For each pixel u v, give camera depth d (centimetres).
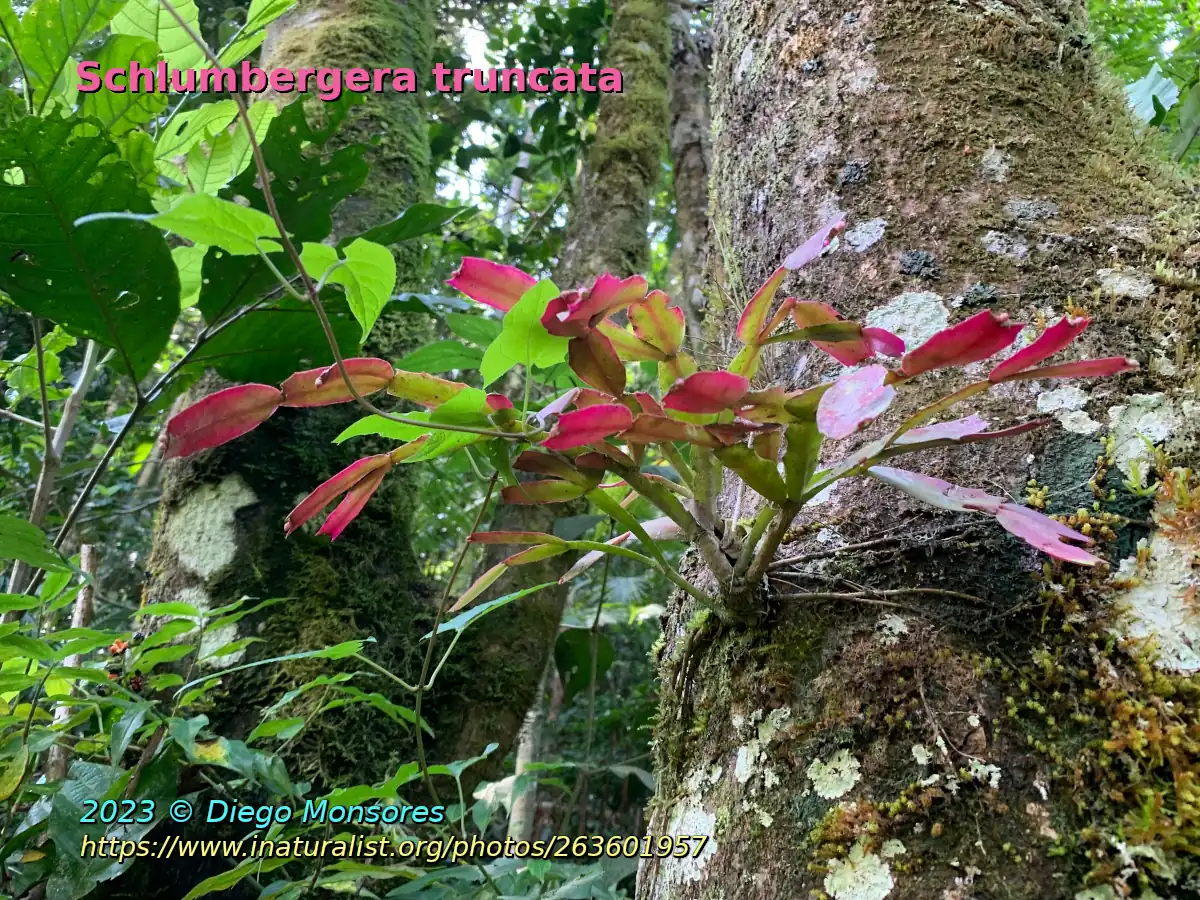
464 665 106
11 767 61
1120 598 42
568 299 39
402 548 112
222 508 99
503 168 279
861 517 50
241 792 80
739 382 38
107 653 90
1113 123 62
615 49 182
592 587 211
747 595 48
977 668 43
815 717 45
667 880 49
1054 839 38
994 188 57
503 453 48
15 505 158
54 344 88
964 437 40
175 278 65
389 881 86
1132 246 53
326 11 144
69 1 75
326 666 91
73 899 57
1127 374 48
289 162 74
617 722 188
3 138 55
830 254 59
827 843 41
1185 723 38
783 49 71
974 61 63
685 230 179
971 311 53
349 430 47
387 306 88
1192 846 36
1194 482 44
